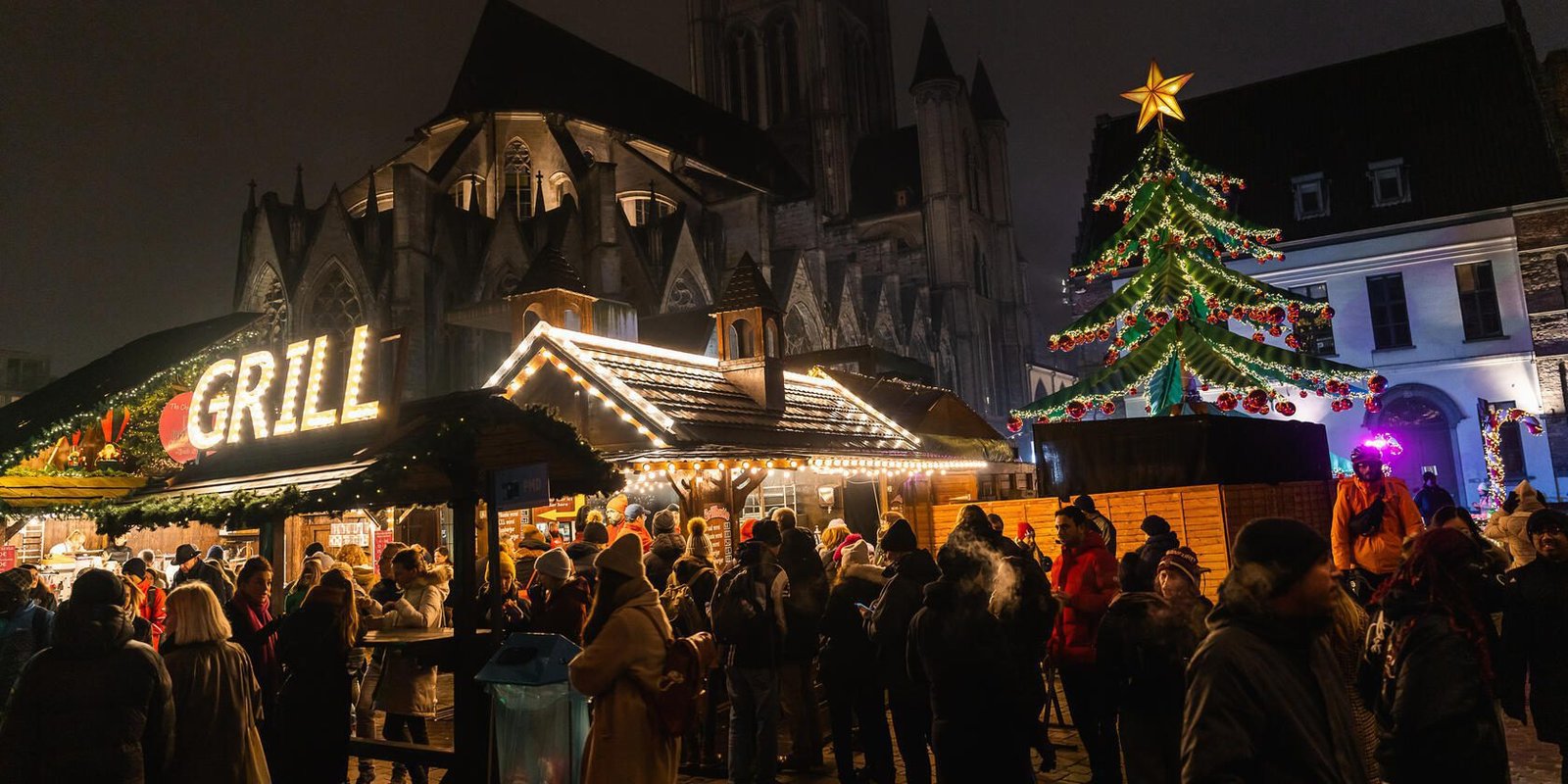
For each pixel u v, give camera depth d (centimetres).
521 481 808
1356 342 3594
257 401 1062
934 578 760
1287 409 1966
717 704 1004
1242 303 1994
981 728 602
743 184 7606
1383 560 920
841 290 6675
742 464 1468
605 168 5053
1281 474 1889
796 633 888
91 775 511
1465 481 3378
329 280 4906
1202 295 2066
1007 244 9312
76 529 2306
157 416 1571
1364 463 949
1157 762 593
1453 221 3512
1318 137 4094
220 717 604
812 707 942
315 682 759
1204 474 1717
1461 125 3844
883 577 840
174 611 612
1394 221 3722
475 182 6272
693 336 3488
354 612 821
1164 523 842
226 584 1009
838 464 1673
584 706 728
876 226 8812
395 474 784
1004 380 8975
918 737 738
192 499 873
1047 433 1823
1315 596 318
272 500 808
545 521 1802
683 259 5606
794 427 1761
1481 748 407
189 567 1138
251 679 638
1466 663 416
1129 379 2009
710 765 977
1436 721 409
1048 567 1297
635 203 6550
